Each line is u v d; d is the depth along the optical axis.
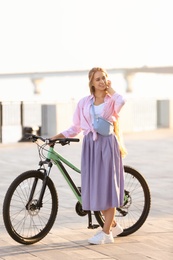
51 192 7.15
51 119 22.83
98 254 6.58
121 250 6.73
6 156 16.80
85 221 8.28
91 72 7.02
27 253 6.64
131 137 21.88
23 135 21.47
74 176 12.66
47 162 7.06
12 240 7.21
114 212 7.05
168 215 8.62
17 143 20.36
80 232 7.62
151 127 25.56
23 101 22.91
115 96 6.96
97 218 7.23
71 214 8.80
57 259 6.39
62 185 11.57
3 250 6.76
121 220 7.57
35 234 7.23
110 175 6.95
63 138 7.04
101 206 6.95
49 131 22.94
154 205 9.45
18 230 7.38
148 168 14.18
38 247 6.89
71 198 10.19
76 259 6.39
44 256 6.51
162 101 25.64
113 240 7.08
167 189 11.14
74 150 17.89
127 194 7.36
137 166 14.52
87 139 7.01
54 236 7.41
